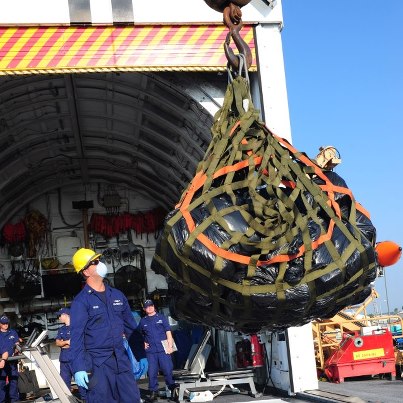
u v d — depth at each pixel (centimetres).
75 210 1508
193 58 841
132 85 968
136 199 1526
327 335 1282
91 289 529
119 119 1138
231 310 436
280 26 874
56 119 1160
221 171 453
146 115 1057
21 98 1037
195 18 843
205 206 440
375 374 1094
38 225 1483
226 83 872
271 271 428
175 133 1065
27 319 1469
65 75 969
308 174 487
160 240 446
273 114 856
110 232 1500
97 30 831
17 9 816
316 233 439
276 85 863
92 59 825
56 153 1325
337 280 433
